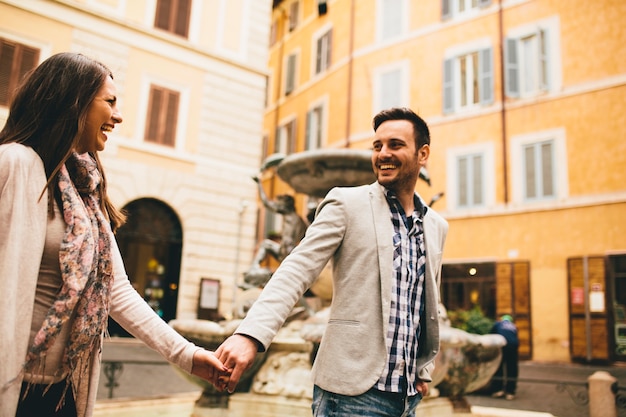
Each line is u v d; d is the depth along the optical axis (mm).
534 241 14664
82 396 1433
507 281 14805
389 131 1851
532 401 7656
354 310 1645
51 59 1475
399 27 18734
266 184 24078
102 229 1495
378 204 1779
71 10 14141
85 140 1533
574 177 14414
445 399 4254
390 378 1610
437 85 17344
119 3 15016
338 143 19844
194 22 16328
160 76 15469
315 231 1702
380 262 1672
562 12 15391
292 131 22938
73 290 1316
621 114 14031
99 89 1507
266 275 5512
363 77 19375
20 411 1295
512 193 15289
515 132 15539
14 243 1255
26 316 1259
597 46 14695
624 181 13688
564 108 14891
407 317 1698
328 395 1622
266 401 3957
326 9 22047
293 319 4789
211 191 15773
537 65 15586
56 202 1400
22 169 1311
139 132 14922
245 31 17219
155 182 14898
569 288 13875
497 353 4453
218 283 15203
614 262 13469
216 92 16375
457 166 16391
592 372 11320
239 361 1484
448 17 17484
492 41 16469
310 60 22672
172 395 5383
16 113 1438
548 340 13922
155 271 16047
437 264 1905
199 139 15859
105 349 11172
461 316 9164
